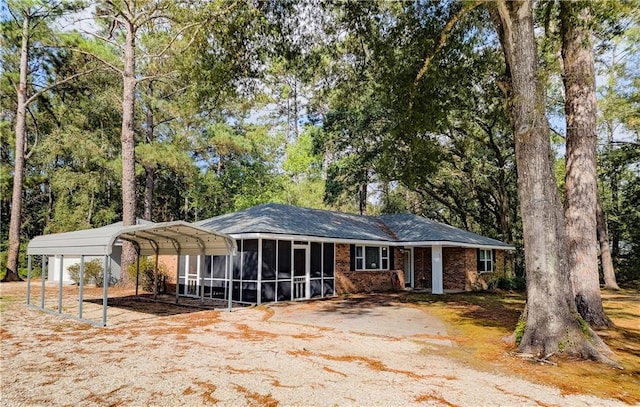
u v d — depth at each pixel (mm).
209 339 9086
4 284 22922
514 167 27281
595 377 6684
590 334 8055
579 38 11250
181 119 28062
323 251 18578
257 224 16031
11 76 26312
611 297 20047
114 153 30922
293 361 7293
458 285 22781
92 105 30438
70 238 12172
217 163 38375
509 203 29281
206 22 10625
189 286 18297
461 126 22781
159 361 7164
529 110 8273
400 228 23844
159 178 38656
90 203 32281
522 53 8406
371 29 11594
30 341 8789
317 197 35219
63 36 22703
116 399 5324
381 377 6449
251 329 10375
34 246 13930
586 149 11422
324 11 11320
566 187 11836
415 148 13250
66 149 29422
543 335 7992
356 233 20172
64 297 17000
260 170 37062
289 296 16734
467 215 34219
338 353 7988
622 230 30406
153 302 15812
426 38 11297
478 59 14250
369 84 14195
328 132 29891
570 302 8297
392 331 10352
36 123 30922
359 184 32438
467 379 6457
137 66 25938
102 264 22797
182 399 5348
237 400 5336
